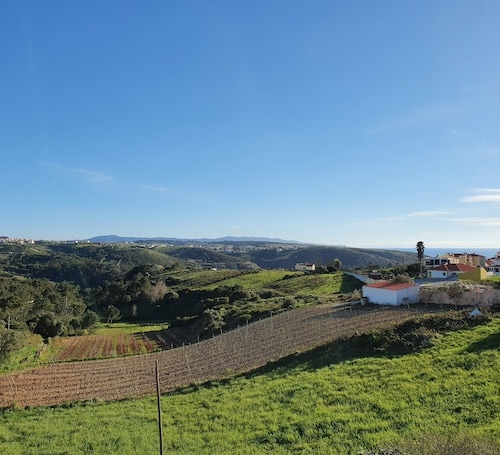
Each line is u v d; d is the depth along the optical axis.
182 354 56.41
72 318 104.06
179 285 152.50
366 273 122.19
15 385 46.41
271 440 22.06
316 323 54.22
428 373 27.58
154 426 27.16
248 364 42.28
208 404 30.09
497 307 41.91
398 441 18.78
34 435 27.62
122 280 173.62
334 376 30.66
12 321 81.19
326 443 20.41
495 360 27.33
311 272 134.62
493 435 17.89
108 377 48.28
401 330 37.50
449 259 114.69
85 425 28.83
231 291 114.56
